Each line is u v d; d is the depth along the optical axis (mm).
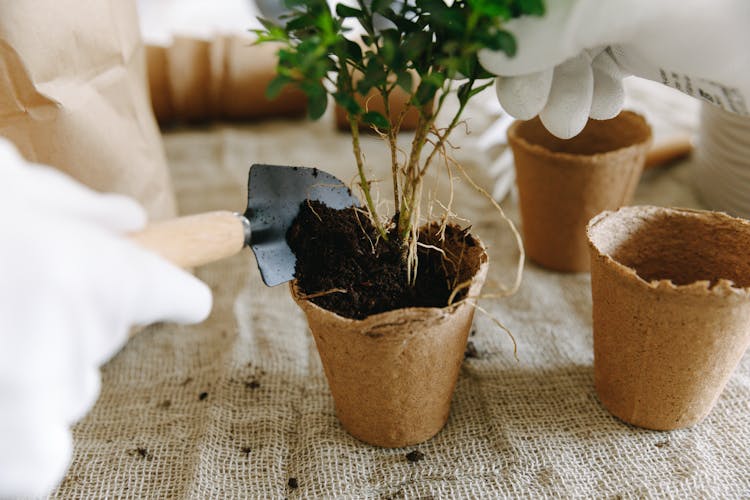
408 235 316
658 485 309
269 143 604
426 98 269
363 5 266
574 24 253
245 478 321
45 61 321
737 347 306
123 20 364
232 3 744
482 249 316
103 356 215
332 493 311
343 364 304
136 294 211
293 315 418
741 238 331
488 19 250
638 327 305
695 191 510
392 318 280
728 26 252
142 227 241
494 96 670
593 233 332
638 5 253
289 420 351
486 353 385
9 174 205
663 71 280
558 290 432
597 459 323
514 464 322
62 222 204
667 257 354
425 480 318
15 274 194
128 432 347
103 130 354
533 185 420
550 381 366
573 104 288
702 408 328
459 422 347
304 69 236
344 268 311
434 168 552
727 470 315
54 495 313
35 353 195
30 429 200
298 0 253
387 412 316
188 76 602
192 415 356
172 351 397
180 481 321
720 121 448
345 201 340
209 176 556
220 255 269
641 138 423
